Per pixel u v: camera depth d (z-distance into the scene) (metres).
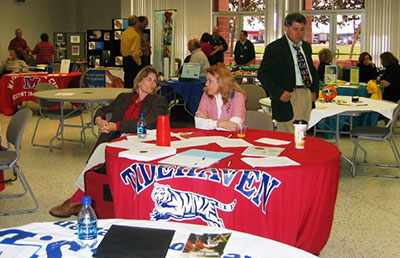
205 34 10.26
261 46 13.16
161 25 10.00
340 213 3.88
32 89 8.54
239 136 3.22
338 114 4.80
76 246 1.55
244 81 10.65
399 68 7.78
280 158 2.59
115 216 2.67
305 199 2.46
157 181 2.48
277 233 2.43
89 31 10.84
